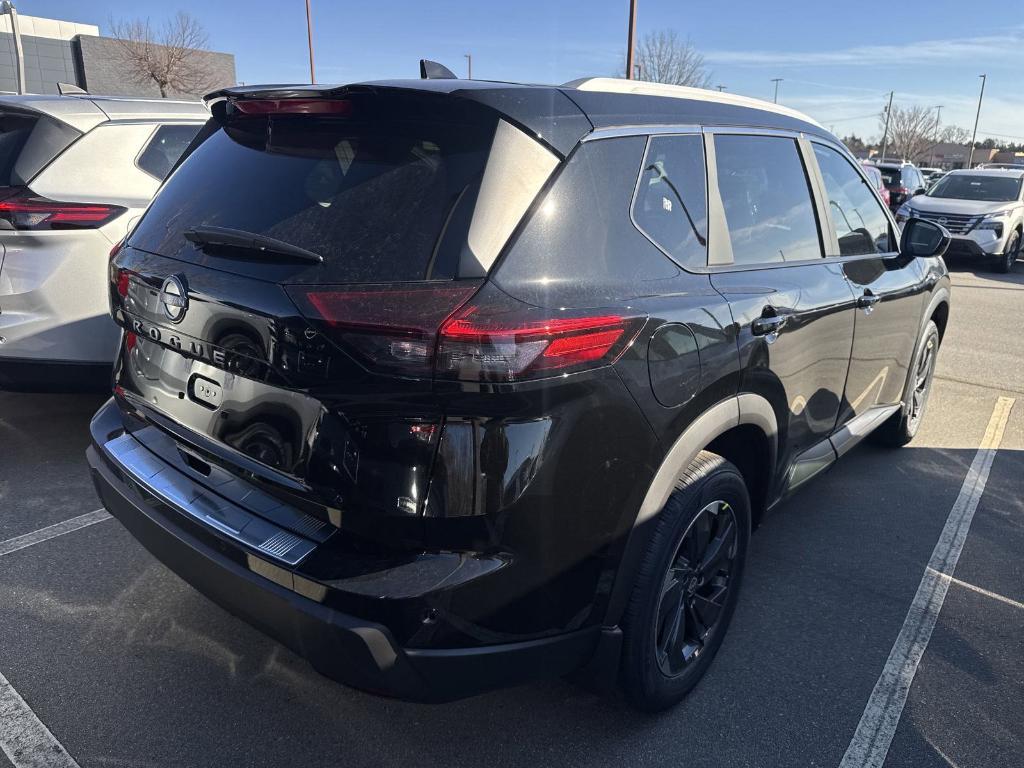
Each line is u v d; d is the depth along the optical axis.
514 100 2.00
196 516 2.10
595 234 2.04
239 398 2.06
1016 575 3.34
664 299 2.15
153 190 4.19
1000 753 2.33
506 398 1.76
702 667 2.54
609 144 2.15
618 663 2.17
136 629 2.76
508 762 2.24
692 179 2.48
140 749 2.22
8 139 3.94
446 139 1.99
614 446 1.97
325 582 1.81
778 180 2.99
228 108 2.41
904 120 71.56
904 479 4.31
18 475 3.90
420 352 1.73
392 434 1.78
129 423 2.60
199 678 2.52
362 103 2.09
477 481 1.77
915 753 2.32
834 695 2.56
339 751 2.25
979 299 10.38
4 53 32.69
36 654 2.60
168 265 2.23
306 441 1.90
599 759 2.26
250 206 2.16
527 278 1.85
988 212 13.04
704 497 2.30
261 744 2.26
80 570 3.10
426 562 1.81
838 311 3.07
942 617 3.01
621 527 2.05
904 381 4.23
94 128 4.07
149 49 32.88
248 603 1.96
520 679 1.96
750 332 2.44
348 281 1.83
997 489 4.20
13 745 2.21
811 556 3.45
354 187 2.01
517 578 1.86
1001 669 2.71
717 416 2.32
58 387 3.93
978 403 5.72
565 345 1.83
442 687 1.86
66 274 3.79
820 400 3.11
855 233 3.54
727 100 2.88
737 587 2.66
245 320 1.96
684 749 2.31
